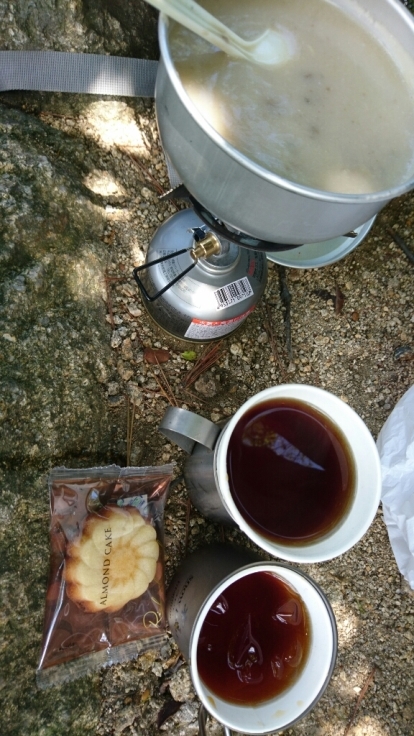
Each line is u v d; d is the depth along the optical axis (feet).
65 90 1.26
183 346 1.39
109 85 1.28
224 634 1.08
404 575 1.34
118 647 1.15
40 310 1.12
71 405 1.14
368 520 0.91
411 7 1.41
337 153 0.70
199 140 0.63
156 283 1.18
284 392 0.99
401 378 1.46
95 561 1.07
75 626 1.08
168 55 0.62
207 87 0.68
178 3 0.59
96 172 1.33
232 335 1.44
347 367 1.47
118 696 1.21
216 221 0.92
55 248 1.17
